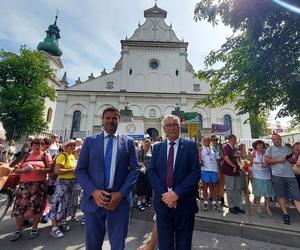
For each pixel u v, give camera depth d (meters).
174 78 31.53
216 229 5.18
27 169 4.38
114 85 31.05
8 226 5.15
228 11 5.96
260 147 6.28
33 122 27.02
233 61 8.30
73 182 5.11
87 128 29.20
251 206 6.88
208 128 26.94
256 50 6.38
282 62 6.31
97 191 2.59
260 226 5.05
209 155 6.47
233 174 6.12
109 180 2.75
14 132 26.73
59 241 4.39
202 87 31.06
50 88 30.00
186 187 2.84
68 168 4.96
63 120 29.53
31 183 4.53
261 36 6.08
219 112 30.11
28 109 26.25
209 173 6.31
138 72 31.67
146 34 33.88
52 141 8.83
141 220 6.05
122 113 18.78
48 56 37.94
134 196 6.94
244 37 7.50
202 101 10.12
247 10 5.53
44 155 4.92
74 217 5.57
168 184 3.00
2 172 2.42
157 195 3.01
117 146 2.90
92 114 29.69
